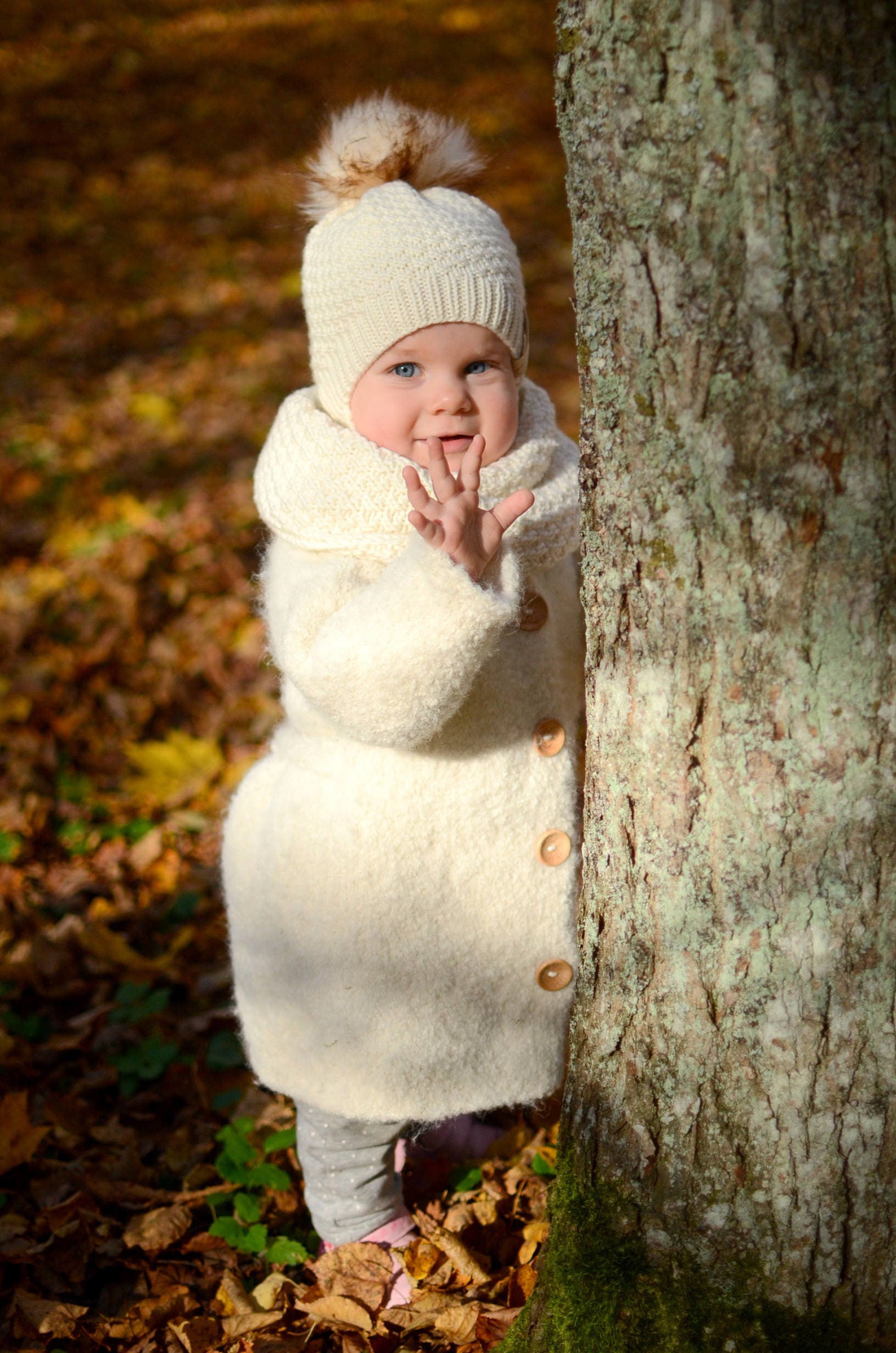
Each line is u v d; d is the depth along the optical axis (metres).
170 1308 2.20
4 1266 2.34
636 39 1.41
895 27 1.34
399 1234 2.24
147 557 5.42
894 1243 1.60
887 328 1.40
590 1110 1.79
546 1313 1.79
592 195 1.51
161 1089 2.92
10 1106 2.68
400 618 1.73
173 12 17.58
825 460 1.44
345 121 2.14
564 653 2.10
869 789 1.50
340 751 2.01
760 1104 1.61
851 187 1.37
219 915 3.54
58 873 3.77
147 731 4.45
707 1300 1.66
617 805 1.69
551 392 7.23
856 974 1.55
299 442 1.98
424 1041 2.03
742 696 1.53
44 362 8.62
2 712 4.42
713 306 1.43
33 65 15.48
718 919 1.60
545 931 2.07
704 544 1.52
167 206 11.80
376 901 1.98
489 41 15.70
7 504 6.33
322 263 2.01
